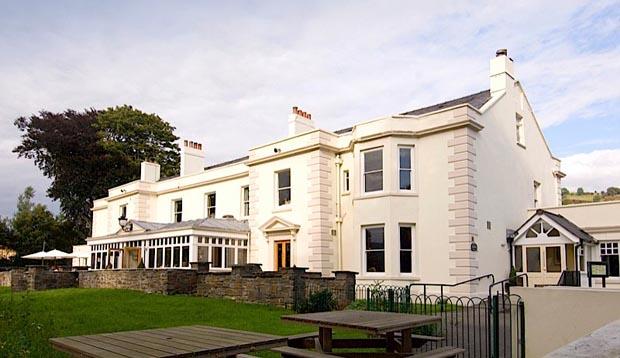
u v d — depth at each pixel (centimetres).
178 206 3109
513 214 2061
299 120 2450
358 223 1964
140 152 4584
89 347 504
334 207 2119
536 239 1902
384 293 1290
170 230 2300
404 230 1891
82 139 4403
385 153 1914
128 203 3281
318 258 2041
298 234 2142
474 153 1828
